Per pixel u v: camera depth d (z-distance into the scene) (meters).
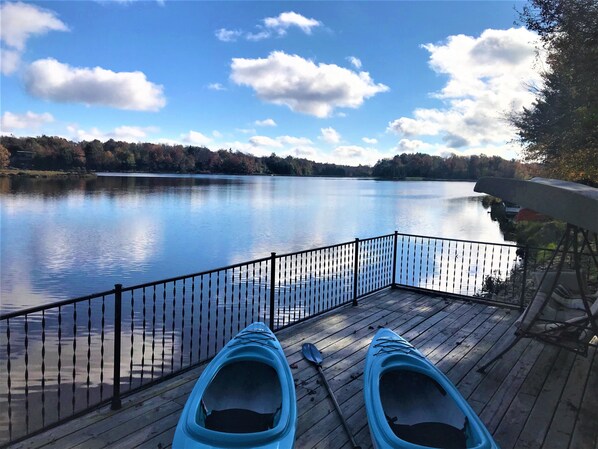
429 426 2.70
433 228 26.97
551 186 3.02
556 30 10.94
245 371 3.16
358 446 2.77
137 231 24.89
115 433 2.88
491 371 3.90
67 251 18.94
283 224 28.61
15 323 9.37
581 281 3.47
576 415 3.17
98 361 7.10
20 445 2.74
